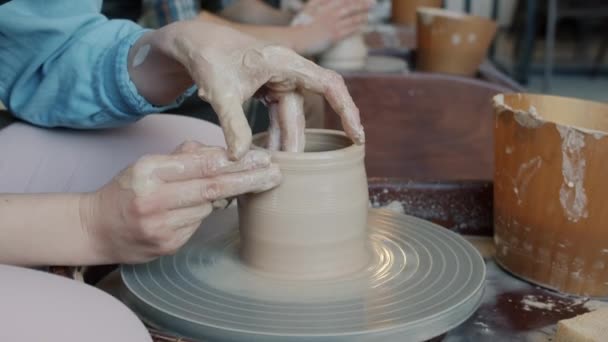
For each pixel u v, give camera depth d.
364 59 2.34
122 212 0.77
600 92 4.50
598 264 0.91
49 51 0.99
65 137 1.05
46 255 0.79
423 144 2.12
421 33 2.34
